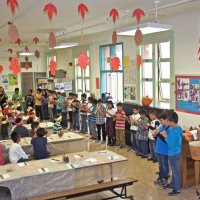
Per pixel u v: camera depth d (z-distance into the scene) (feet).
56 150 20.40
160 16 22.52
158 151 16.58
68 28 27.84
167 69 23.91
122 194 15.07
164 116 15.76
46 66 48.60
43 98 38.27
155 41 24.03
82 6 12.92
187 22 20.93
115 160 14.64
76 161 14.58
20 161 16.21
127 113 24.99
